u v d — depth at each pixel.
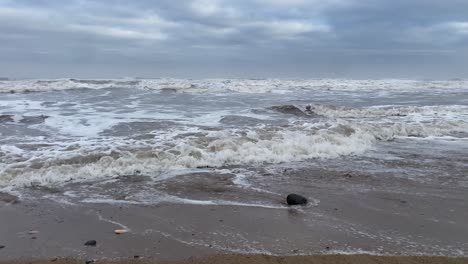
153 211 5.59
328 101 21.55
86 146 8.95
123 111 15.48
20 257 4.20
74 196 6.21
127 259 4.18
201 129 11.53
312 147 9.30
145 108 16.56
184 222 5.19
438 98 23.97
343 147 9.61
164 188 6.65
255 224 5.12
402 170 7.92
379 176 7.47
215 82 32.78
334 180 7.19
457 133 12.27
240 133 10.34
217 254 4.28
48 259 4.16
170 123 12.67
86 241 4.61
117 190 6.52
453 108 17.58
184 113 15.22
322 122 12.24
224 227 5.02
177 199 6.11
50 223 5.14
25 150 8.63
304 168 8.03
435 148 10.09
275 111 16.48
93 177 7.17
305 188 6.71
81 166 7.49
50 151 8.49
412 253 4.30
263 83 32.97
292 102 20.45
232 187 6.73
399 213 5.55
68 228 4.98
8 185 6.66
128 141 9.52
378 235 4.79
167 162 8.02
